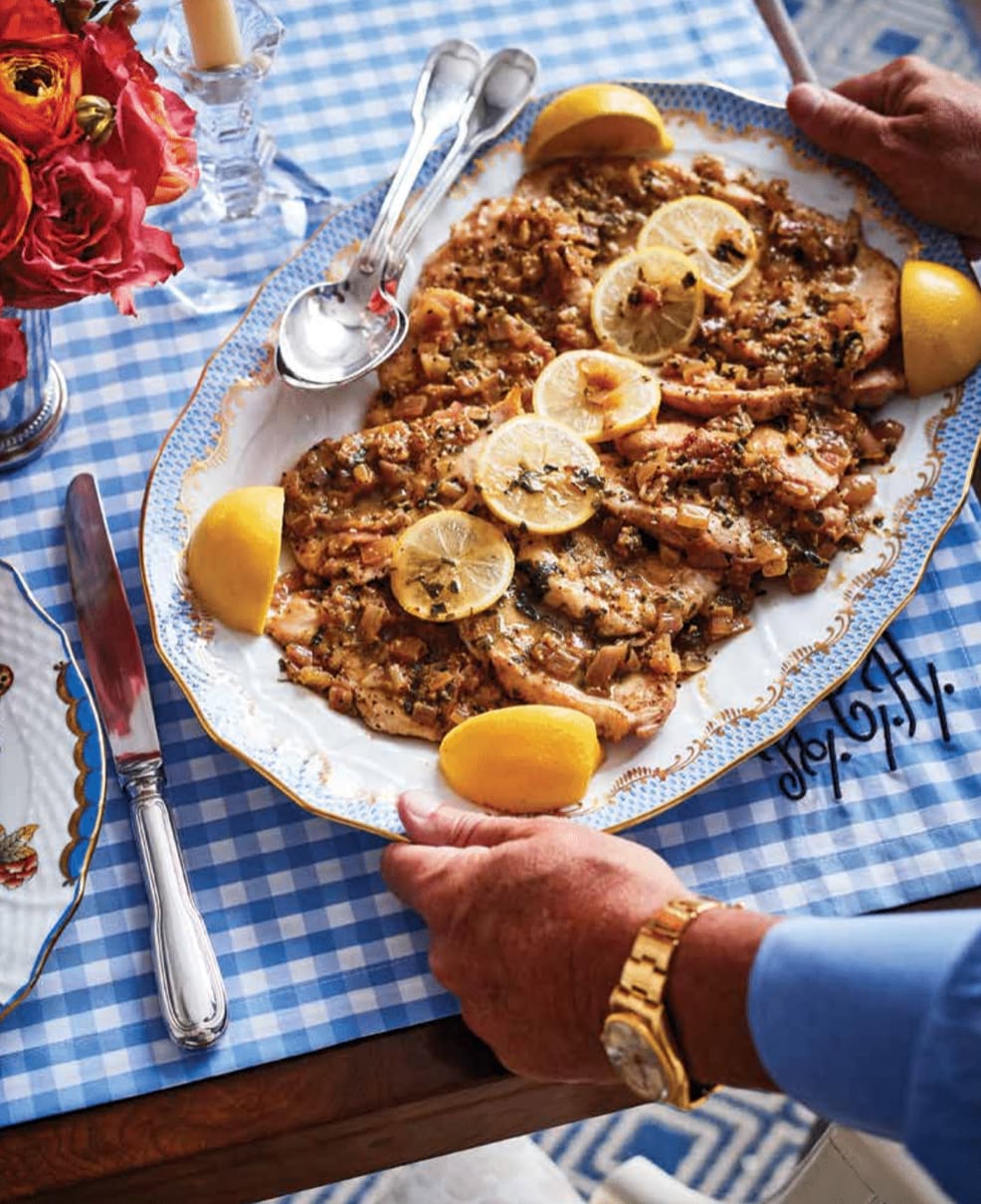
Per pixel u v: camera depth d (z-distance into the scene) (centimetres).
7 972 83
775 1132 126
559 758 85
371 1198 122
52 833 85
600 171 100
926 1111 67
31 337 90
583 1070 80
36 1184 82
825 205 99
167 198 85
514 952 80
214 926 86
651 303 96
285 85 106
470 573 90
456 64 101
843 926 72
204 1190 84
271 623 90
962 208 97
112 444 96
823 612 91
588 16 108
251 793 89
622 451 94
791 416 94
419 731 88
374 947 86
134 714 89
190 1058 84
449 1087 84
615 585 91
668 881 80
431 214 99
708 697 89
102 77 80
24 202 77
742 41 108
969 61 151
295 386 93
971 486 96
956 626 93
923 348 94
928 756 90
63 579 93
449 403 95
